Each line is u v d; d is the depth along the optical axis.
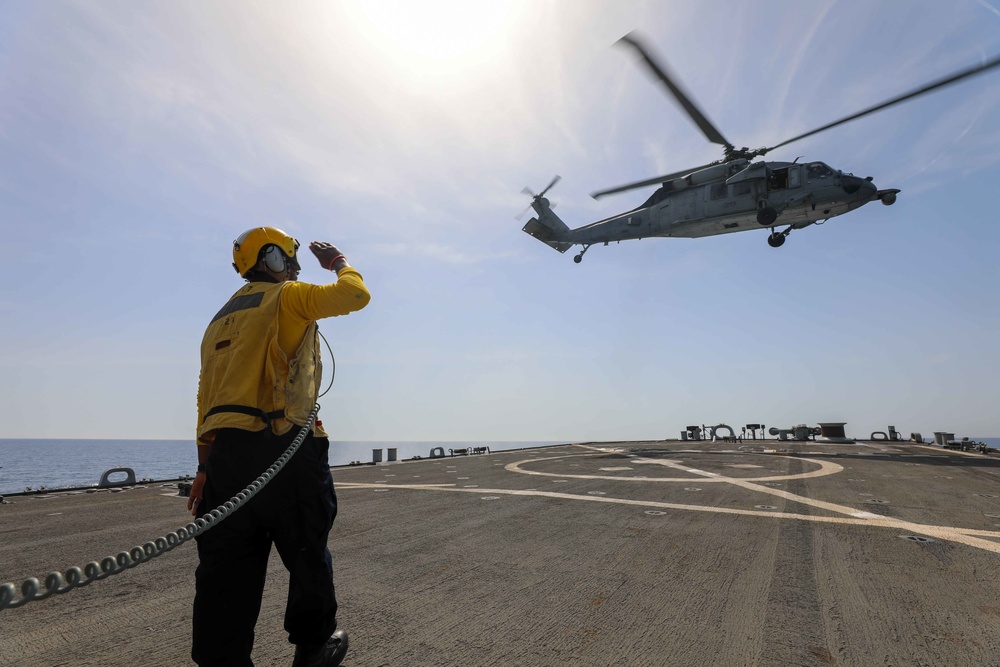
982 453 14.32
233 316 1.88
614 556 3.84
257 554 1.75
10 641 2.44
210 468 1.74
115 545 4.26
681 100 16.20
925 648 2.29
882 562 3.61
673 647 2.32
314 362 2.04
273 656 2.24
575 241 25.75
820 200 16.91
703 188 19.27
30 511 5.95
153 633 2.54
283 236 2.19
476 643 2.38
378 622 2.63
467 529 4.79
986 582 3.17
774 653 2.25
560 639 2.42
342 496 6.96
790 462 11.43
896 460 11.84
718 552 3.91
